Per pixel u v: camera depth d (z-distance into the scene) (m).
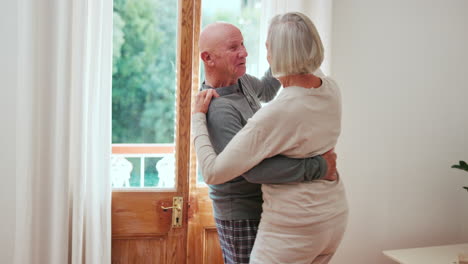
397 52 2.66
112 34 2.13
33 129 2.00
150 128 2.29
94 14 2.05
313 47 1.48
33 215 2.03
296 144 1.47
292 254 1.50
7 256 2.20
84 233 2.14
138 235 2.24
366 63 2.62
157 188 2.25
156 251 2.27
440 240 2.80
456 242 2.83
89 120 2.08
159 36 2.28
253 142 1.44
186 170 2.24
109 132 2.11
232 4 2.36
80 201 2.06
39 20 1.99
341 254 2.68
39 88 2.01
